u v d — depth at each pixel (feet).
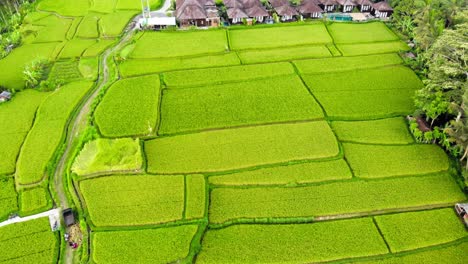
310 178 179.22
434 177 180.45
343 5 344.90
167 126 210.38
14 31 312.71
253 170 184.14
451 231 156.76
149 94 234.99
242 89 240.12
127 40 302.45
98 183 176.96
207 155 191.62
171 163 187.01
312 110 221.46
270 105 225.76
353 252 148.66
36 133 208.44
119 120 214.07
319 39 296.51
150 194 171.53
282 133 205.26
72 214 161.68
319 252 148.56
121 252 148.15
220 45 288.30
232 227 158.51
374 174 181.37
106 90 240.12
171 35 303.89
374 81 247.09
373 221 161.27
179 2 344.08
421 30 258.57
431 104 194.49
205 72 257.34
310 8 331.16
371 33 308.19
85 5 369.71
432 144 199.00
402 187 175.01
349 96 233.35
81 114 225.15
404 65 264.93
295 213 163.43
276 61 270.26
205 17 316.19
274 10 338.54
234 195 171.94
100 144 193.16
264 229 157.48
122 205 166.61
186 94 236.22
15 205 169.37
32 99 237.04
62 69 268.21
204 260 145.89
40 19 342.23
